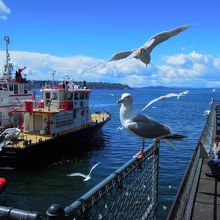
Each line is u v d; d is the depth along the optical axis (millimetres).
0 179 23234
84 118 45125
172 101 160750
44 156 33438
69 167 32375
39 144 32188
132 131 6109
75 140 40312
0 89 40219
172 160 33812
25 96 42875
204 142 15109
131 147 42875
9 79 42250
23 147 30453
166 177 27562
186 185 7770
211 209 9242
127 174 5266
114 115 84938
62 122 39375
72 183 27516
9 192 25344
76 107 42719
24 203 23516
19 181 27766
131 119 6180
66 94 40531
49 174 29750
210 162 11828
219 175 11617
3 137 30969
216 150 13828
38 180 28094
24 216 3135
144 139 6191
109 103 140375
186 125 67188
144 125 6059
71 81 42719
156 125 6109
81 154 38281
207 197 10070
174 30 4383
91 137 46188
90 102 148250
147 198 6668
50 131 37000
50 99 39469
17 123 40656
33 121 37625
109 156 37812
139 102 132500
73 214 3426
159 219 18438
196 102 154375
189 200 9133
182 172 29328
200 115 88000
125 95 6297
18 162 30516
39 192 25531
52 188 26344
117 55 4402
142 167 6184
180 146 40281
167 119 78250
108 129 57750
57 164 33219
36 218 3104
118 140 47469
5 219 3127
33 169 30906
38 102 39062
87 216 3746
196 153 11148
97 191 4062
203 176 11922
